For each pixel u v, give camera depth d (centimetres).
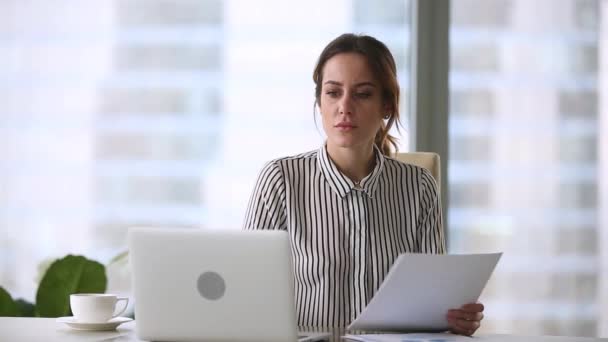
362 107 289
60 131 468
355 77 289
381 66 295
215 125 475
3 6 465
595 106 500
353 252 294
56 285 359
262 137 477
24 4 466
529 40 496
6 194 465
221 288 215
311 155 309
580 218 499
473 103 491
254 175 476
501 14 493
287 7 478
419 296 232
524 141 495
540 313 496
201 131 474
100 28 469
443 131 483
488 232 493
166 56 472
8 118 465
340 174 296
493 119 493
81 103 469
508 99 494
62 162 468
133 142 471
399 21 485
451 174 489
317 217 296
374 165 308
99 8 468
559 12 497
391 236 300
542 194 496
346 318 289
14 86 466
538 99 496
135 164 471
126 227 470
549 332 496
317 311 289
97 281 364
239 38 476
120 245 470
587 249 500
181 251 217
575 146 499
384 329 243
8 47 466
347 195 296
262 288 212
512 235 494
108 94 470
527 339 238
